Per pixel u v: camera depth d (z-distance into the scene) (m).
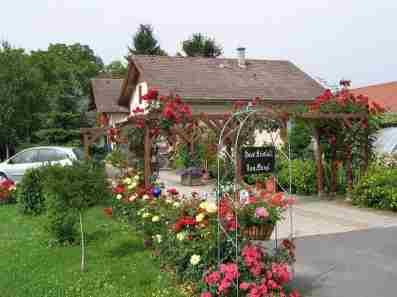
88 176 6.32
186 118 9.36
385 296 5.03
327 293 5.13
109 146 18.22
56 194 6.25
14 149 24.69
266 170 5.30
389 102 25.44
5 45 23.25
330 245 7.34
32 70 23.80
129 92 28.56
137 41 47.78
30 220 9.69
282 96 23.23
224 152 6.39
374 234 8.09
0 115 21.88
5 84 22.19
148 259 6.37
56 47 55.69
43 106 24.50
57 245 7.27
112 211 9.45
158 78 22.59
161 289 5.17
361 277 5.69
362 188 11.15
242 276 4.62
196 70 24.38
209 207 5.12
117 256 6.59
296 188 13.37
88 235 7.89
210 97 21.50
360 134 11.74
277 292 4.61
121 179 10.38
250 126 8.23
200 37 45.88
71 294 5.08
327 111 11.69
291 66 27.42
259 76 25.22
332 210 10.63
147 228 6.94
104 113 31.12
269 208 5.01
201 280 4.85
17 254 6.78
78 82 34.53
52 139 24.84
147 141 9.14
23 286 5.34
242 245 4.86
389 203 10.39
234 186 5.64
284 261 4.97
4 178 14.21
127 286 5.30
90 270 5.94
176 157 15.84
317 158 12.51
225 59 26.45
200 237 5.25
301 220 9.48
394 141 14.01
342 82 12.05
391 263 6.28
